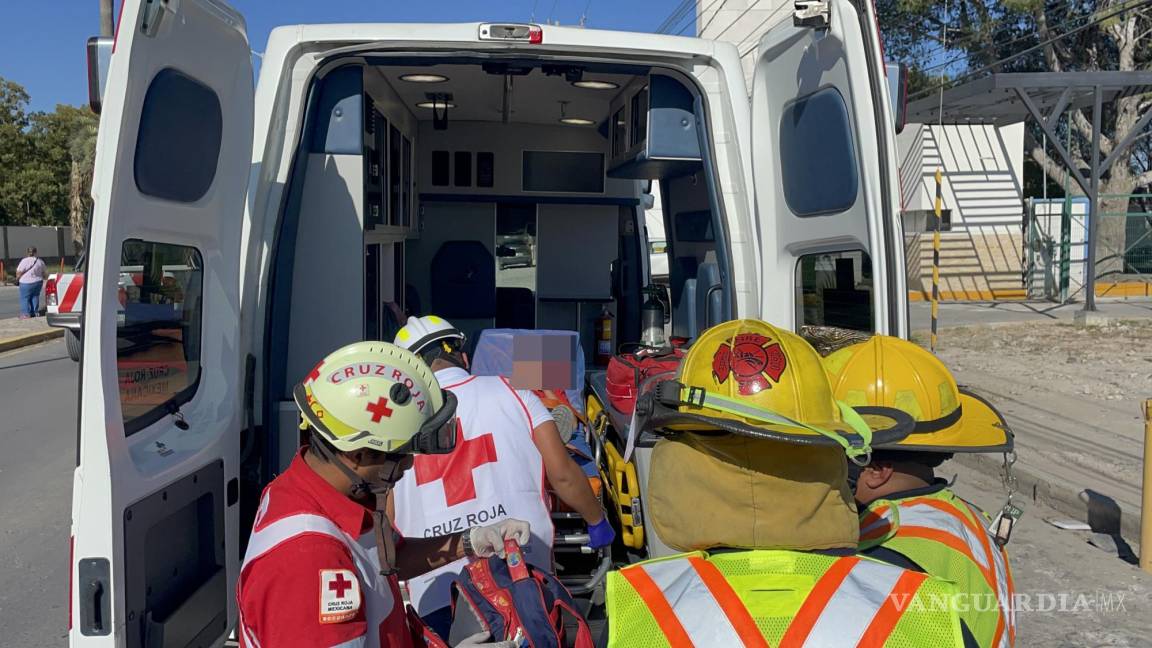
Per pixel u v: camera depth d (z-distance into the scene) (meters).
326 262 3.69
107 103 2.24
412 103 6.18
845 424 1.61
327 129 3.72
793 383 1.59
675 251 6.38
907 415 1.86
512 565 2.36
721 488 1.58
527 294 7.59
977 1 24.52
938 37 25.50
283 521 1.84
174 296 2.79
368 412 1.85
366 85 4.68
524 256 7.58
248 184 3.22
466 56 3.80
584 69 4.12
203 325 3.01
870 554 1.79
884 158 3.08
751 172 3.96
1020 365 12.59
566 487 3.04
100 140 2.24
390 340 5.66
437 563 2.45
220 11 2.79
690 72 4.02
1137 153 29.91
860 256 3.35
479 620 2.37
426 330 3.16
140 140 2.44
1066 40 25.00
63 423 10.30
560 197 7.31
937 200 14.16
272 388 3.42
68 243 50.78
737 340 1.67
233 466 3.02
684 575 1.57
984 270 22.53
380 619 1.95
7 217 53.72
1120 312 18.42
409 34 3.67
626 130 5.46
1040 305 20.44
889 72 3.75
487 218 7.49
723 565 1.56
